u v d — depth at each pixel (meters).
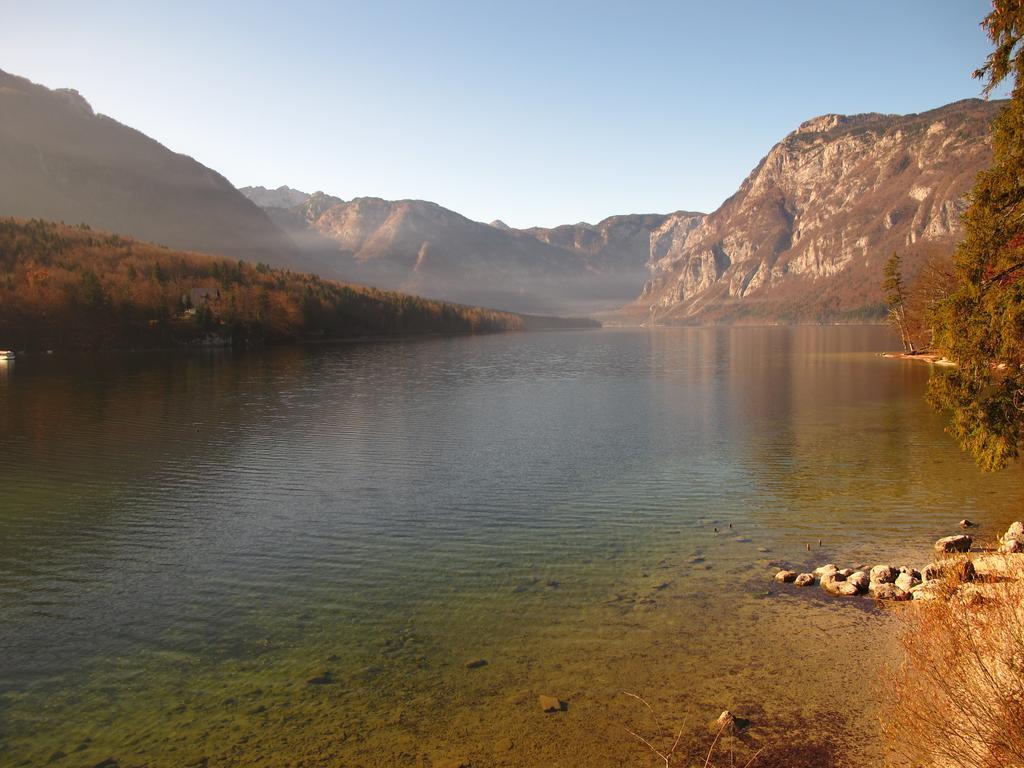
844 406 56.03
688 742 11.58
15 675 14.65
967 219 22.73
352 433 45.28
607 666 14.36
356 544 23.19
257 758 11.50
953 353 22.89
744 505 27.19
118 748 11.95
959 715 9.60
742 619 16.48
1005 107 21.94
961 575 15.30
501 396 67.25
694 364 111.12
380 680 14.05
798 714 12.32
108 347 149.12
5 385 76.50
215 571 20.83
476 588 19.08
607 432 45.38
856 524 24.22
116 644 16.05
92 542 23.61
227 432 45.69
